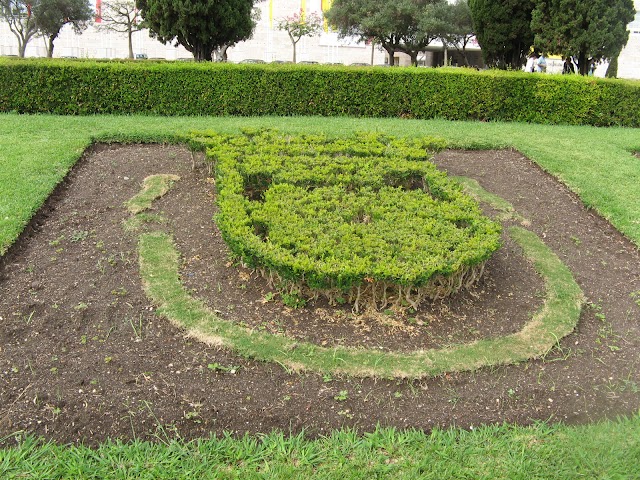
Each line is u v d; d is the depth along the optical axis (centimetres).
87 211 594
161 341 403
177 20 1266
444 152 849
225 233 474
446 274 432
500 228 506
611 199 686
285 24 3111
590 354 421
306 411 347
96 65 984
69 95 988
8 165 670
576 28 1187
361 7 2544
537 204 688
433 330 429
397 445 320
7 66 964
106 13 2766
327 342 407
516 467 306
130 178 684
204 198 639
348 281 415
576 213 672
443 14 2498
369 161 671
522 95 1069
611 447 320
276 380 370
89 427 329
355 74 1038
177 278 475
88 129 855
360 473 298
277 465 304
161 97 1005
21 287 457
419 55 3750
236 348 391
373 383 371
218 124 923
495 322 447
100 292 455
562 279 516
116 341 402
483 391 372
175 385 362
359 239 469
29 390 353
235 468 302
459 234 486
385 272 412
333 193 571
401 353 397
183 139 752
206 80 1008
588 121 1094
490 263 537
